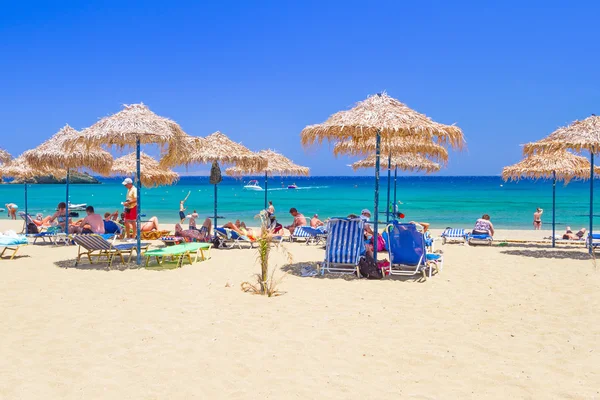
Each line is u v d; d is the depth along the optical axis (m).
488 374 4.07
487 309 5.93
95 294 6.59
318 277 7.70
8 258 9.52
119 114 8.61
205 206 33.53
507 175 12.50
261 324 5.31
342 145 10.49
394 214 12.24
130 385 3.83
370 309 5.91
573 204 34.66
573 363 4.29
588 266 8.76
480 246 11.80
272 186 85.75
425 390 3.78
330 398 3.64
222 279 7.55
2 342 4.73
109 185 91.31
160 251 8.67
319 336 4.95
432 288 6.98
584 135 8.59
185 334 4.98
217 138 12.20
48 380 3.91
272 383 3.89
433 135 7.48
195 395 3.68
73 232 12.15
